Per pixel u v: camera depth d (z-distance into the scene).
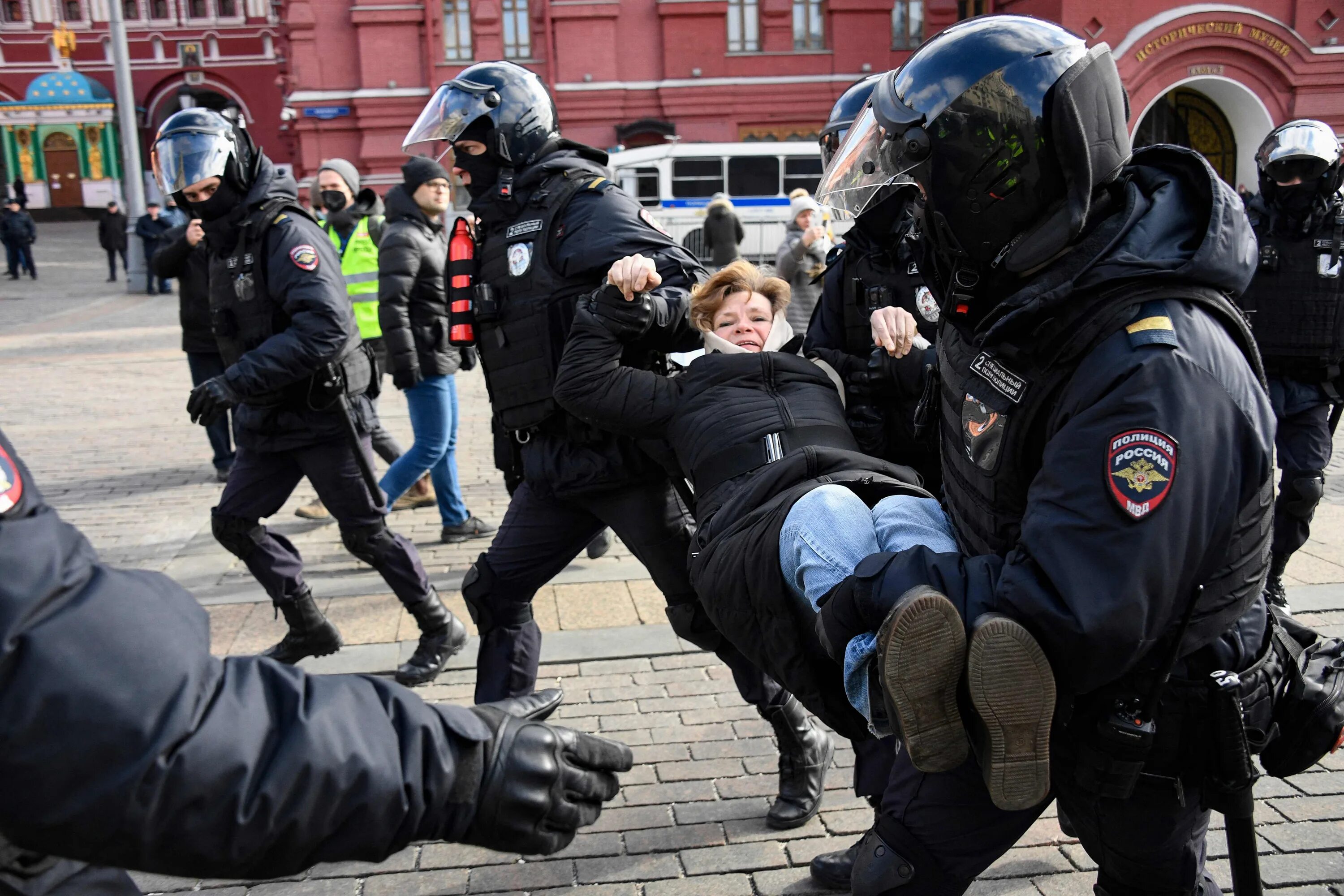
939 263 1.80
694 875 2.79
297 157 23.98
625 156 20.69
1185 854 1.75
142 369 11.77
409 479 5.45
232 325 3.91
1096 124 1.56
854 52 23.41
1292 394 4.29
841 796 3.16
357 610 4.66
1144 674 1.59
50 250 31.75
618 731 3.54
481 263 3.14
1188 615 1.52
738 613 2.20
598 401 2.72
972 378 1.68
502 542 3.19
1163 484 1.42
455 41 23.30
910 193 2.05
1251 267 1.58
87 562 1.03
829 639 1.73
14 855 1.13
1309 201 4.24
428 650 4.03
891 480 2.22
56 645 0.95
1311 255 4.22
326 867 2.85
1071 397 1.52
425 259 5.22
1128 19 20.19
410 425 8.51
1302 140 4.13
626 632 4.30
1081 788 1.65
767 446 2.51
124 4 39.69
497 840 1.17
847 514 2.05
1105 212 1.62
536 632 3.30
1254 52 20.39
